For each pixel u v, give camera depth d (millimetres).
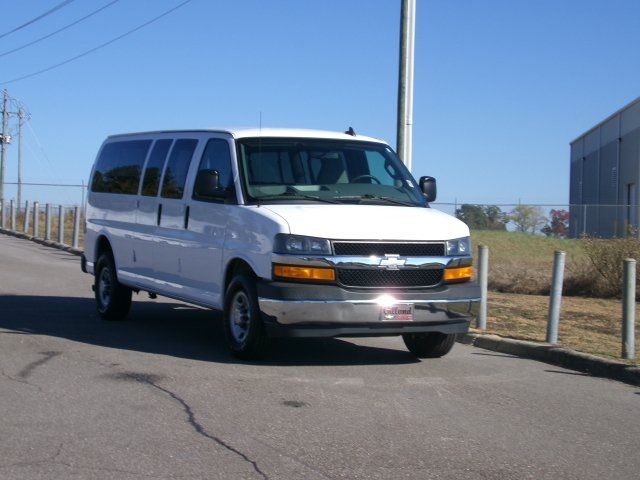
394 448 6223
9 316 12117
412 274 8781
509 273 18578
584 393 8258
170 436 6340
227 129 10016
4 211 35469
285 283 8445
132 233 11398
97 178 12797
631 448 6473
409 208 9484
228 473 5578
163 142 11211
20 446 6008
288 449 6117
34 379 8023
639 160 37219
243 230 9055
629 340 9523
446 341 9492
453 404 7590
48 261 21547
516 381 8695
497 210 27344
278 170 9539
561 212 30766
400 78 15039
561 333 11859
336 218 8727
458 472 5754
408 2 14953
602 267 17344
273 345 10250
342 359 9516
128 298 11922
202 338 10633
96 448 6012
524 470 5859
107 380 8055
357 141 10227
